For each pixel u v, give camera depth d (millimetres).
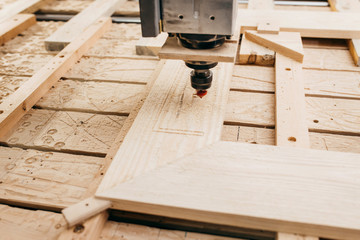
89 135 1327
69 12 2559
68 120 1414
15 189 1105
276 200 960
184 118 1260
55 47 1945
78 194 1087
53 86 1640
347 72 1670
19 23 2213
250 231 981
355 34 1863
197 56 1136
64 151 1261
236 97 1494
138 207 990
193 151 1122
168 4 1069
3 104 1406
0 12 2379
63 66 1709
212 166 1067
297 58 1660
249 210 935
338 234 912
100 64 1814
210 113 1281
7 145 1302
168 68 1585
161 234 977
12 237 965
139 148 1141
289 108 1353
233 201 960
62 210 960
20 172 1169
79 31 2041
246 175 1034
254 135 1293
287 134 1229
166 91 1414
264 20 1986
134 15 2465
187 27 1101
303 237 926
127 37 2104
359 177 1018
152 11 1052
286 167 1058
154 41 1885
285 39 1776
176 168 1065
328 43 1950
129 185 1018
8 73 1749
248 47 1801
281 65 1634
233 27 1105
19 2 2555
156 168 1067
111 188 1010
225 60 1124
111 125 1378
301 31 1913
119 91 1590
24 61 1865
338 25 1916
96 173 1134
